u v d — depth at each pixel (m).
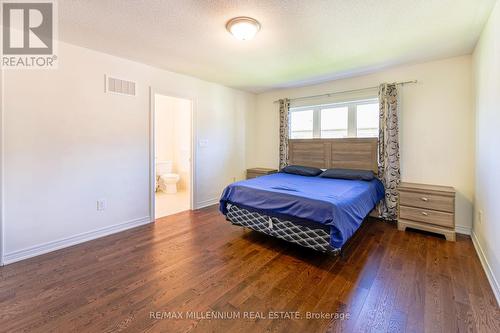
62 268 2.20
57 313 1.61
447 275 2.09
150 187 3.49
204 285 1.95
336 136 4.20
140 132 3.33
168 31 2.36
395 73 3.50
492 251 2.00
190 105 4.04
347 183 3.22
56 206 2.60
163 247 2.67
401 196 3.15
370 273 2.14
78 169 2.75
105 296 1.79
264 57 3.05
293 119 4.76
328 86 4.21
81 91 2.74
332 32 2.37
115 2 1.88
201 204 4.32
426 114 3.28
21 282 1.97
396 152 3.46
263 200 2.64
